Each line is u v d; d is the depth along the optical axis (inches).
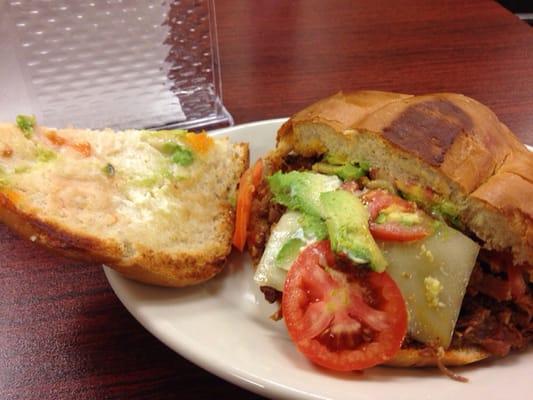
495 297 11.7
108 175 12.3
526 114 19.6
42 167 11.5
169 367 11.3
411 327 11.1
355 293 11.0
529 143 18.1
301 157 14.1
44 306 12.5
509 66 22.5
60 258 13.7
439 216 11.7
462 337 11.4
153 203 12.5
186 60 18.5
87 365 11.3
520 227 11.2
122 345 11.7
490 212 11.3
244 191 13.9
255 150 15.9
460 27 25.2
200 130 18.4
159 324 10.9
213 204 13.9
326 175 13.1
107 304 12.6
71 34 17.0
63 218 11.0
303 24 25.3
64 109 17.7
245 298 12.7
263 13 26.2
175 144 13.7
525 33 24.8
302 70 21.8
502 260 11.7
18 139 11.6
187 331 10.8
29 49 16.9
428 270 11.2
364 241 11.1
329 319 10.8
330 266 11.4
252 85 20.9
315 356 10.6
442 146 11.8
